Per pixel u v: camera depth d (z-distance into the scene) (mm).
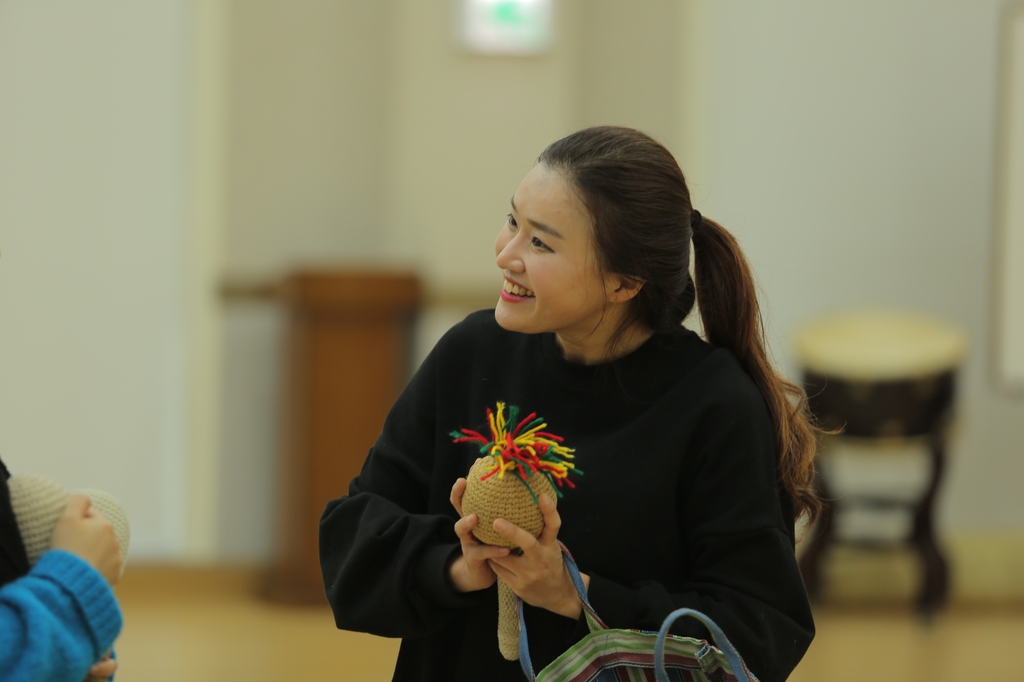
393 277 9641
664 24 10516
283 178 10312
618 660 2812
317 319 9586
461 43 10148
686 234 3064
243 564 10297
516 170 10250
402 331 9922
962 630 9531
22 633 2371
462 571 2859
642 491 2984
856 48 10594
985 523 10734
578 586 2775
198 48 10117
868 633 9383
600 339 3127
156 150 10141
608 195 2893
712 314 3271
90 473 10156
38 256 10039
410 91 10188
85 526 2600
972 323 10742
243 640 8750
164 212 10164
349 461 9648
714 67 10555
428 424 3309
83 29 10008
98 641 2486
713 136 10578
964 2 10562
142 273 10180
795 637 2951
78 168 10062
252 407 10328
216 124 10180
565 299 2926
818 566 10102
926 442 9609
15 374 10039
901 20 10594
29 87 9977
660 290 3064
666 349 3152
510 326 3010
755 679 2783
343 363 9625
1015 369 10617
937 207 10680
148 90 10102
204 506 10273
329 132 10359
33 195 10016
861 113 10633
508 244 2977
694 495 3025
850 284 10719
